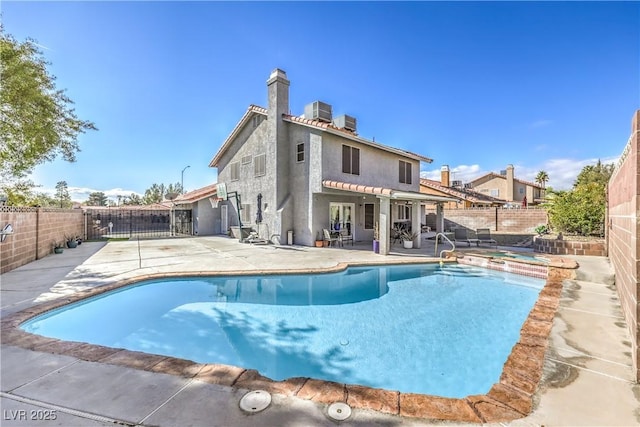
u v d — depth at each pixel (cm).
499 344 527
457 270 1064
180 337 559
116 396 278
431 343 532
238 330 589
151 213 3141
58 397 277
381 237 1250
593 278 742
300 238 1606
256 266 1002
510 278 966
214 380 305
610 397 271
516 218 2170
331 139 1531
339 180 1572
